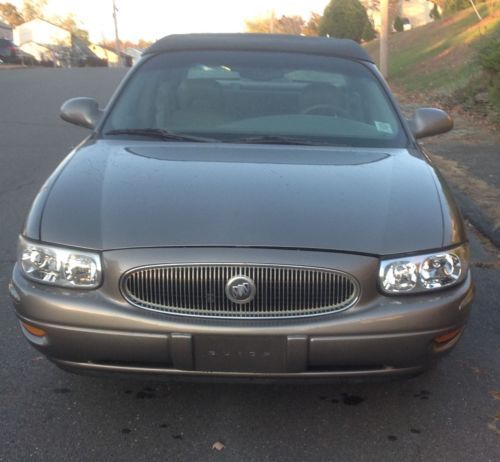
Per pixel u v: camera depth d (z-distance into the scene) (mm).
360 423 3107
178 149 3639
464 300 2896
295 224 2824
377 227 2854
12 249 5285
